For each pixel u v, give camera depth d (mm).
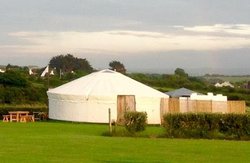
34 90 58969
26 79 64875
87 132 30234
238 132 26609
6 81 60281
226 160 18516
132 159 18359
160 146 22203
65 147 21312
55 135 27172
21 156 18562
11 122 39719
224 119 26828
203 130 26828
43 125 36062
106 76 43375
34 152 19641
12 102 56375
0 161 17359
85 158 18422
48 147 21219
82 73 82000
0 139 24172
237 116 26688
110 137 26109
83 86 42406
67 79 77312
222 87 77938
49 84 70750
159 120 40812
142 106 40625
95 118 40688
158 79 82188
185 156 19328
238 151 20906
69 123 39719
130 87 41875
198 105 40188
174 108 40500
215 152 20531
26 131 30266
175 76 84875
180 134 26828
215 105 40062
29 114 45375
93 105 40781
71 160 17891
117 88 41562
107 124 39344
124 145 22375
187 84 79750
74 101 41438
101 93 40719
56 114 42969
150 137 26438
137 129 27500
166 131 27234
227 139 26250
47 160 17781
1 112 46812
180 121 26938
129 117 27578
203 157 19141
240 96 65562
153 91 42281
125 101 40688
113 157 18750
